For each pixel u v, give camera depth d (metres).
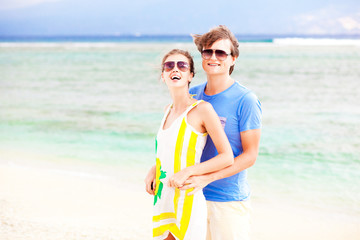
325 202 5.59
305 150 8.18
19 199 5.46
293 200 5.68
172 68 2.49
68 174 6.86
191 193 2.37
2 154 8.27
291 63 29.56
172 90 2.55
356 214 5.13
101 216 4.92
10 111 13.63
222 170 2.47
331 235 4.52
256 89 17.77
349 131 9.66
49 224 4.55
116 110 13.38
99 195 5.78
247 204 2.80
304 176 6.72
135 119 11.80
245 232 2.76
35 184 6.24
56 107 14.31
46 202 5.38
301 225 4.81
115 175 6.83
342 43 56.00
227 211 2.72
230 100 2.71
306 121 10.84
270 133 9.59
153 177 2.77
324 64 28.23
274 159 7.67
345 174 6.77
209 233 2.86
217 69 2.72
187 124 2.44
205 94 2.88
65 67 30.80
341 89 17.06
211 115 2.41
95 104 14.76
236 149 2.74
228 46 2.71
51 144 9.09
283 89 17.53
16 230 4.31
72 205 5.30
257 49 46.53
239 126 2.70
